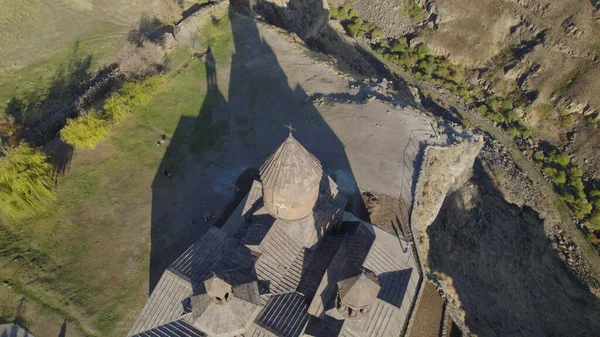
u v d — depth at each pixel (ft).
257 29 195.83
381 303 97.45
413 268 113.09
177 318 91.04
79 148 143.23
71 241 123.85
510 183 197.47
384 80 181.37
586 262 174.40
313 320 87.92
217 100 165.89
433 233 148.36
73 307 110.32
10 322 106.93
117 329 107.14
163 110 161.17
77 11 204.13
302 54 186.91
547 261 172.14
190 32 191.11
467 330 117.60
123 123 155.12
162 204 133.69
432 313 117.80
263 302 85.15
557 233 183.73
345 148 149.18
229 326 78.84
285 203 84.53
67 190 135.64
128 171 142.10
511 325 133.69
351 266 91.97
